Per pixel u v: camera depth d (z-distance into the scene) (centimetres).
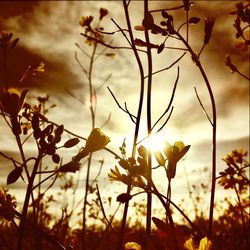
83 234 46
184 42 31
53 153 18
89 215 71
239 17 35
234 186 40
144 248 22
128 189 23
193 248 22
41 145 18
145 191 22
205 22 32
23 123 21
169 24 30
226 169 39
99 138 18
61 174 59
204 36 32
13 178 18
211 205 32
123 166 22
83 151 18
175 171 22
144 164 22
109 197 48
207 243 22
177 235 22
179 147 23
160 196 22
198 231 24
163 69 29
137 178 23
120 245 25
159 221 22
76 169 18
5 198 19
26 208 19
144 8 30
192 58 32
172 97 26
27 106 22
